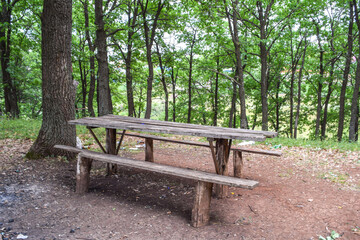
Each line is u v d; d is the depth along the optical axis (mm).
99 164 5773
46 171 4824
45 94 5461
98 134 8844
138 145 7898
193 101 23406
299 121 22828
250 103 24219
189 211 3494
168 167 3426
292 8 13930
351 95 18656
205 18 12867
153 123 4285
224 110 24188
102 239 2697
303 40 17312
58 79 5434
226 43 16781
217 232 2889
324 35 15555
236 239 2730
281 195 4031
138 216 3293
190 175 3039
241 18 14758
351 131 13281
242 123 12750
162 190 4328
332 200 3807
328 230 2922
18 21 14398
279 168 5703
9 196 3686
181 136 9789
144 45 16750
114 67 17797
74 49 12938
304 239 2734
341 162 6070
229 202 3781
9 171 4613
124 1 13180
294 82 20797
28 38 14602
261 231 2906
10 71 13750
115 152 4961
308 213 3367
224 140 3732
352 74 17219
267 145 8250
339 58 16484
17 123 9656
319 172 5332
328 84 17656
